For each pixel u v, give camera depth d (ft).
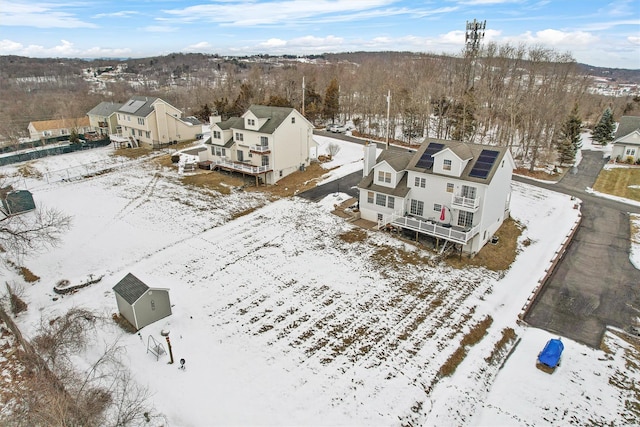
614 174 165.27
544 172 167.84
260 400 59.36
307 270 94.12
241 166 150.30
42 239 107.04
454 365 66.85
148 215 125.08
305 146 162.40
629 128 186.91
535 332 75.61
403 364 66.64
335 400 59.67
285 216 122.93
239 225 117.70
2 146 211.00
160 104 202.39
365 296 84.48
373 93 249.55
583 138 235.20
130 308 72.79
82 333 70.28
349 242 106.52
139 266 96.68
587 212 128.88
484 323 76.95
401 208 109.50
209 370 64.75
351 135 234.79
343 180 151.53
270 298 83.92
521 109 191.11
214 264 97.04
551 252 102.68
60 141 229.45
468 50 273.75
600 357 69.00
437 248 101.60
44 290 88.02
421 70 304.09
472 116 198.29
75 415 49.03
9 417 53.67
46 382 55.72
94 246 106.42
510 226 116.26
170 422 54.85
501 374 65.98
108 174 165.89
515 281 90.74
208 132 239.50
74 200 138.00
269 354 68.64
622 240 109.91
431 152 109.91
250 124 151.64
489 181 95.71
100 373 61.93
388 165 110.01
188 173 162.81
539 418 57.72
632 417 57.77
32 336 71.97
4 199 121.19
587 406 59.57
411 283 89.04
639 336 74.08
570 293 87.25
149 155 192.34
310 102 277.23
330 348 70.08
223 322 76.64
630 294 86.28
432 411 58.29
